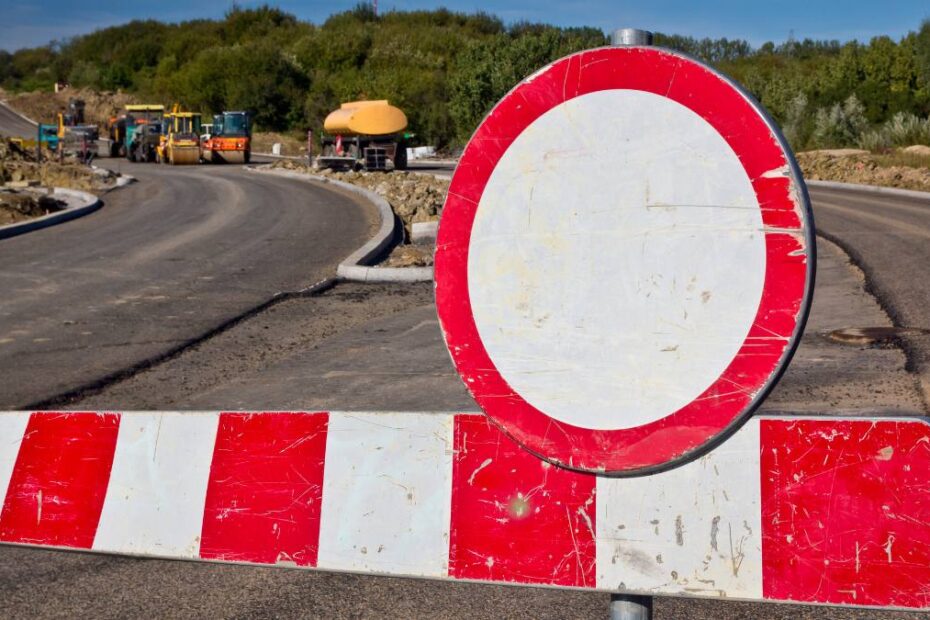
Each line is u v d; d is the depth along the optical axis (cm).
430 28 9712
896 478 176
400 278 1332
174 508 234
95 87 10238
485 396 173
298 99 7675
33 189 2927
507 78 5484
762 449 184
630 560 190
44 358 877
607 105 161
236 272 1417
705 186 155
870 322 912
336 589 349
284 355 889
